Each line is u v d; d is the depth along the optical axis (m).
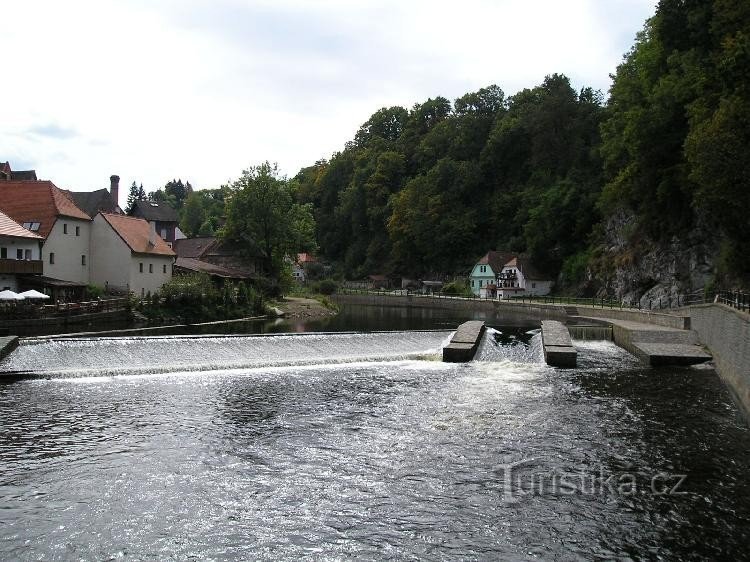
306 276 158.88
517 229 120.25
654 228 69.75
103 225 59.12
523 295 102.94
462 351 33.97
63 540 12.62
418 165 158.12
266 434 19.58
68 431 19.62
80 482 15.52
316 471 16.39
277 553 12.16
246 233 83.88
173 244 98.75
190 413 21.95
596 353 38.12
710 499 14.73
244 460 17.19
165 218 103.94
